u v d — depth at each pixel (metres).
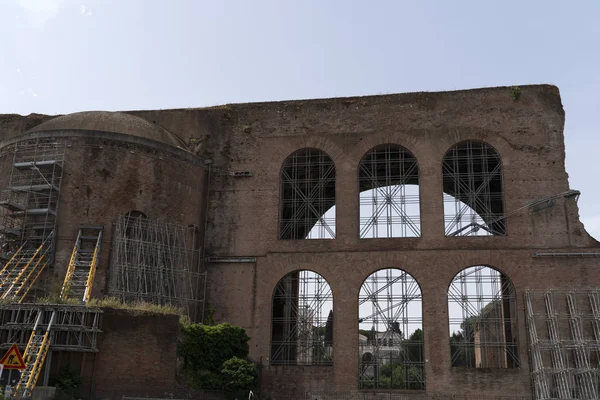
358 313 41.88
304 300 43.59
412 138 44.91
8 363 21.86
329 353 46.88
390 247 42.59
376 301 42.34
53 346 31.78
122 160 42.09
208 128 48.03
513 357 40.56
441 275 41.53
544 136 43.66
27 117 50.66
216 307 43.84
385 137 45.25
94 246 40.31
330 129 46.16
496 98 44.88
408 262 42.09
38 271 39.16
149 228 41.84
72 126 43.41
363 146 45.38
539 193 42.53
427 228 42.72
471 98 45.12
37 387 29.00
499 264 41.28
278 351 44.03
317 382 40.94
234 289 44.03
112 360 33.12
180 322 36.41
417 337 58.09
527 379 39.22
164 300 40.62
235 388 36.16
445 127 44.75
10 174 42.72
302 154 46.91
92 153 41.75
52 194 41.12
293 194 48.25
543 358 39.06
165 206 43.03
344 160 45.25
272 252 44.03
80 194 41.03
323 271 43.00
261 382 41.47
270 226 44.88
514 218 42.19
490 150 45.66
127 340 33.66
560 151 43.25
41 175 40.81
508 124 44.22
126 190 41.72
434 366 40.03
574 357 39.06
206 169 46.91
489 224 46.62
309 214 51.06
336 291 42.41
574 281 40.41
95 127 43.31
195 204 45.12
